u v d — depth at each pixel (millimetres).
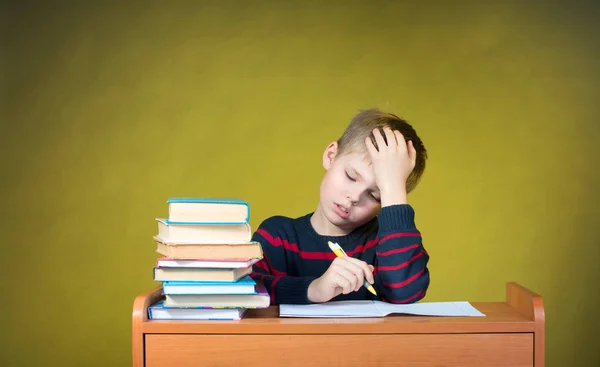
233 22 3051
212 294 1248
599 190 3066
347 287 1340
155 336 1224
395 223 1446
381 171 1496
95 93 3006
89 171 2986
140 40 3027
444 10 3078
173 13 3043
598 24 3098
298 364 1223
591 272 3047
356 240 1729
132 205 2992
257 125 3029
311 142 3029
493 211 3045
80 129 2994
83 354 2959
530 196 3055
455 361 1229
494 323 1230
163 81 3025
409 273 1421
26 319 2945
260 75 3043
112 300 2971
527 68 3078
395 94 3049
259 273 1538
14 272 2945
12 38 2990
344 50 3055
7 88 2980
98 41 3016
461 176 3043
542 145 3066
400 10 3072
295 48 3055
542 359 1230
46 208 2969
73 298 2963
